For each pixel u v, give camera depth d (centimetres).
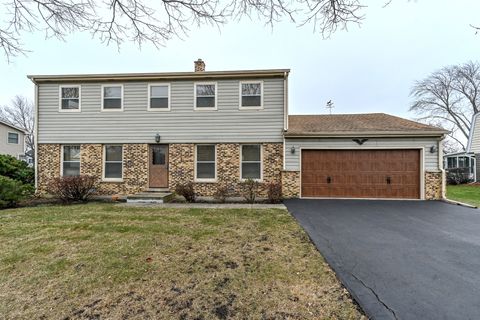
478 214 659
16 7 420
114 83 1008
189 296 256
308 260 348
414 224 552
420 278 298
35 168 1015
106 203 834
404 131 883
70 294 261
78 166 1019
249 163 985
